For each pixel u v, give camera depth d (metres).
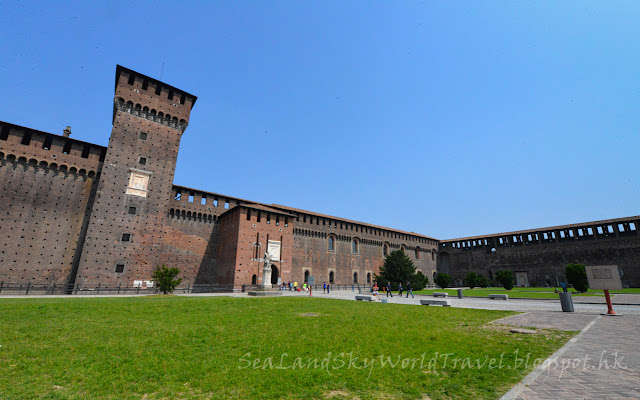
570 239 62.53
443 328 12.09
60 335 10.23
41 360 7.68
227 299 23.44
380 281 52.16
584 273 38.19
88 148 39.28
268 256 34.22
